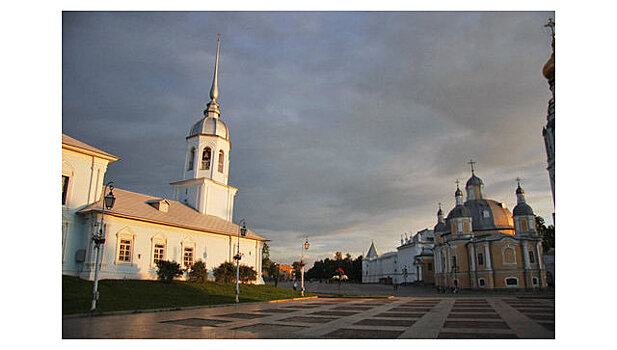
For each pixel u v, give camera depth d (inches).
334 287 2881.4
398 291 2220.7
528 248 1984.5
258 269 1658.5
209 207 1579.7
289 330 513.7
